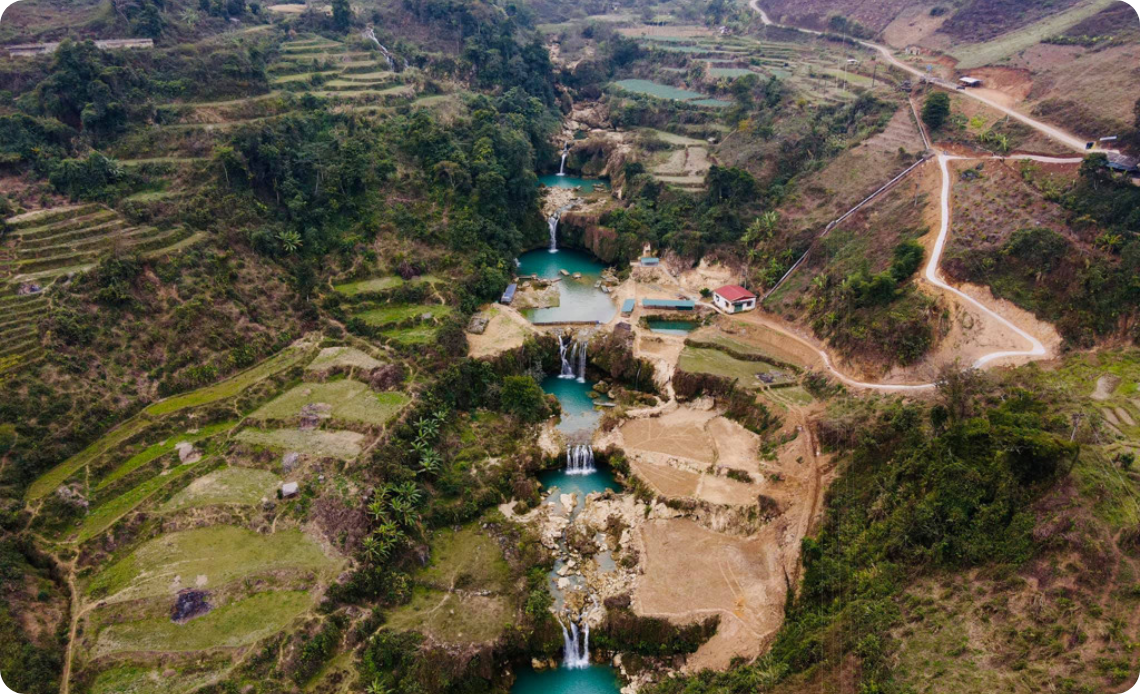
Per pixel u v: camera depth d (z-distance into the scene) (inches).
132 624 2217.0
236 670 2122.3
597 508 3006.9
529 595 2544.3
